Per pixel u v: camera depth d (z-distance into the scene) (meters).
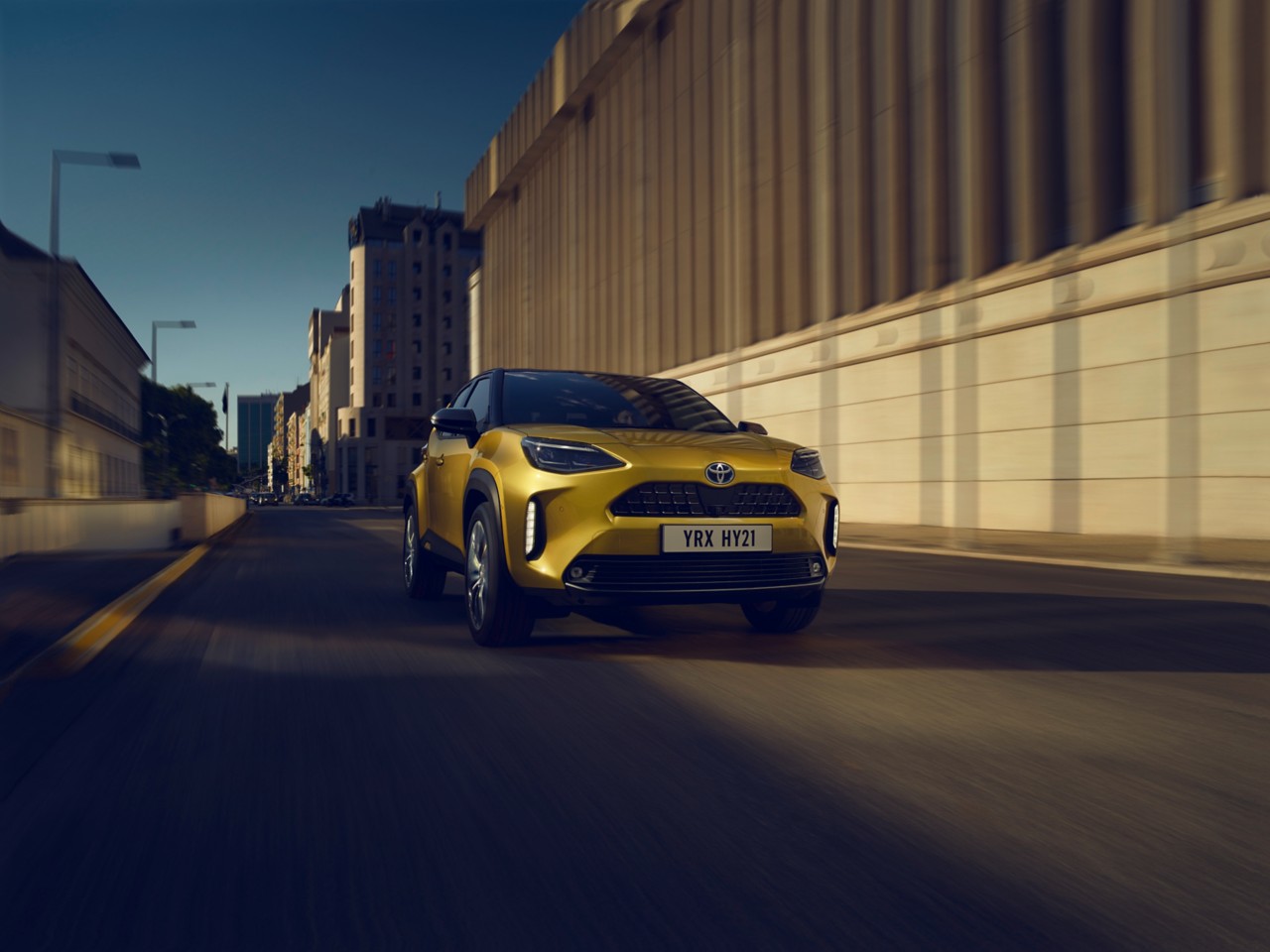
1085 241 15.71
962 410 18.25
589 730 3.34
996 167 17.48
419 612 6.52
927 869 2.15
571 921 1.91
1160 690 3.96
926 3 19.09
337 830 2.41
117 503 14.05
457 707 3.68
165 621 6.20
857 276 21.30
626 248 34.50
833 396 22.08
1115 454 15.12
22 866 2.20
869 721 3.46
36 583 8.38
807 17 23.31
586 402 5.48
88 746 3.20
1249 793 2.64
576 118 39.75
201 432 86.50
